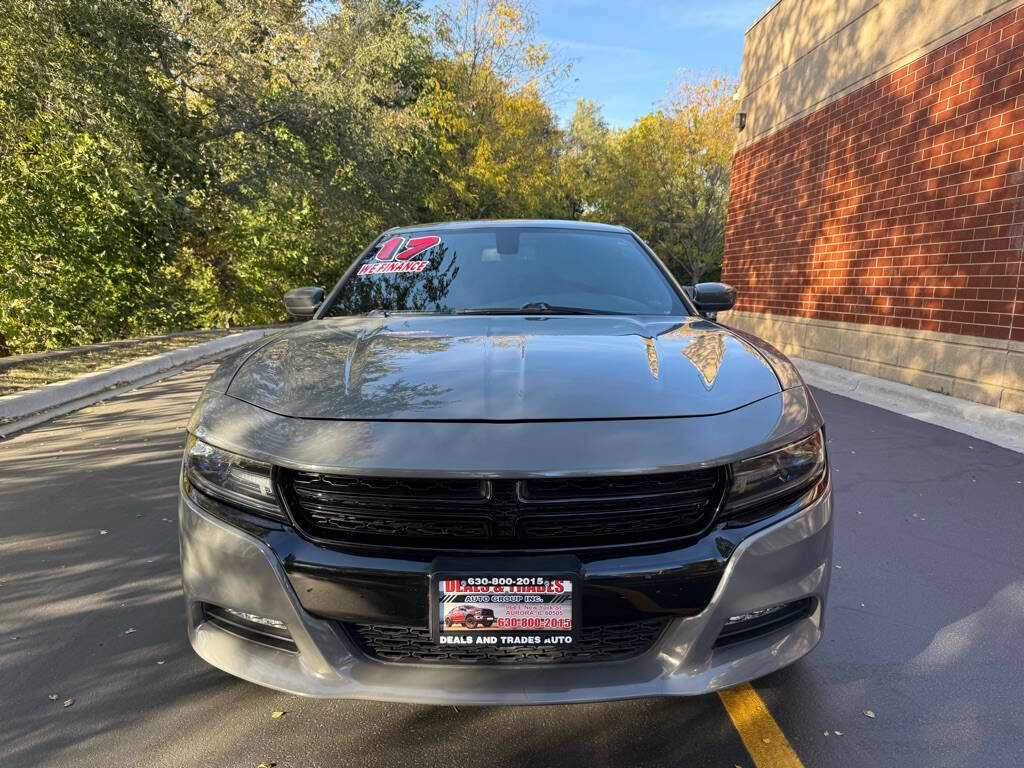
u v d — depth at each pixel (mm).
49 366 8688
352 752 1948
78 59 10461
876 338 9086
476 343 2332
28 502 4023
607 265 3289
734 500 1801
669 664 1785
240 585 1818
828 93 10430
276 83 17859
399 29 23031
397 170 24047
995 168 7023
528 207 28281
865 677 2338
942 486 4496
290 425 1871
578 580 1690
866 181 9406
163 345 11523
